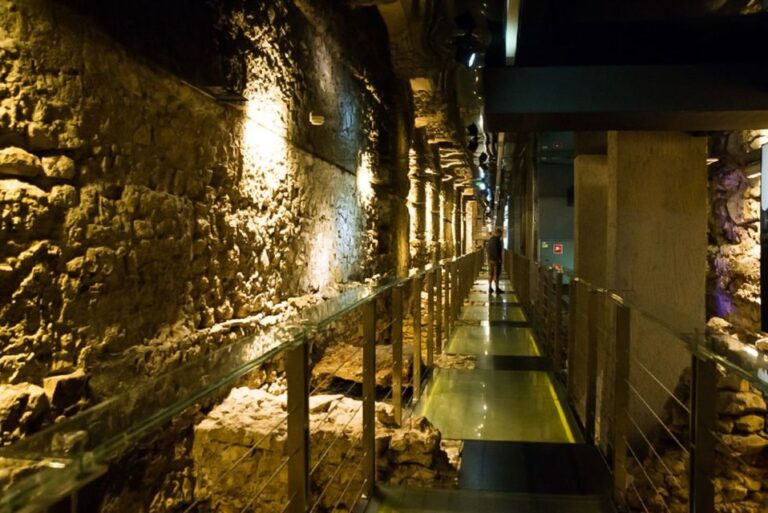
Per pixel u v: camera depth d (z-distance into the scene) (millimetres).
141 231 2725
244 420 3043
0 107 2031
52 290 2230
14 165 2068
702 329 1900
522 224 17984
